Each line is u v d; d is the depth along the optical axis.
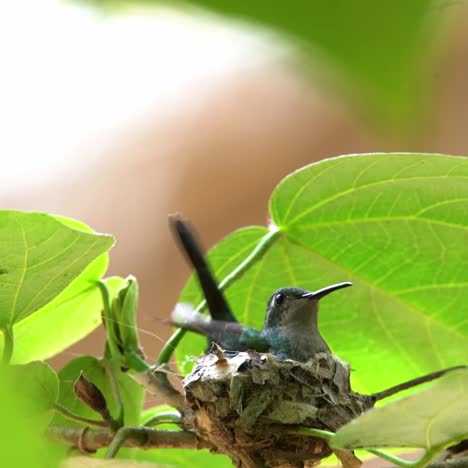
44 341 3.66
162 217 5.91
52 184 6.05
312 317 3.66
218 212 5.90
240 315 3.68
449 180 3.62
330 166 3.62
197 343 3.67
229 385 3.60
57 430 3.60
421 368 3.67
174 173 5.96
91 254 3.58
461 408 3.54
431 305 3.66
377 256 3.65
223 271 3.67
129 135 6.19
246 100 5.98
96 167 6.07
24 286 3.59
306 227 3.65
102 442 3.60
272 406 3.60
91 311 3.65
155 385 3.61
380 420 3.54
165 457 3.66
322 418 3.61
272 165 5.88
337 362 3.63
